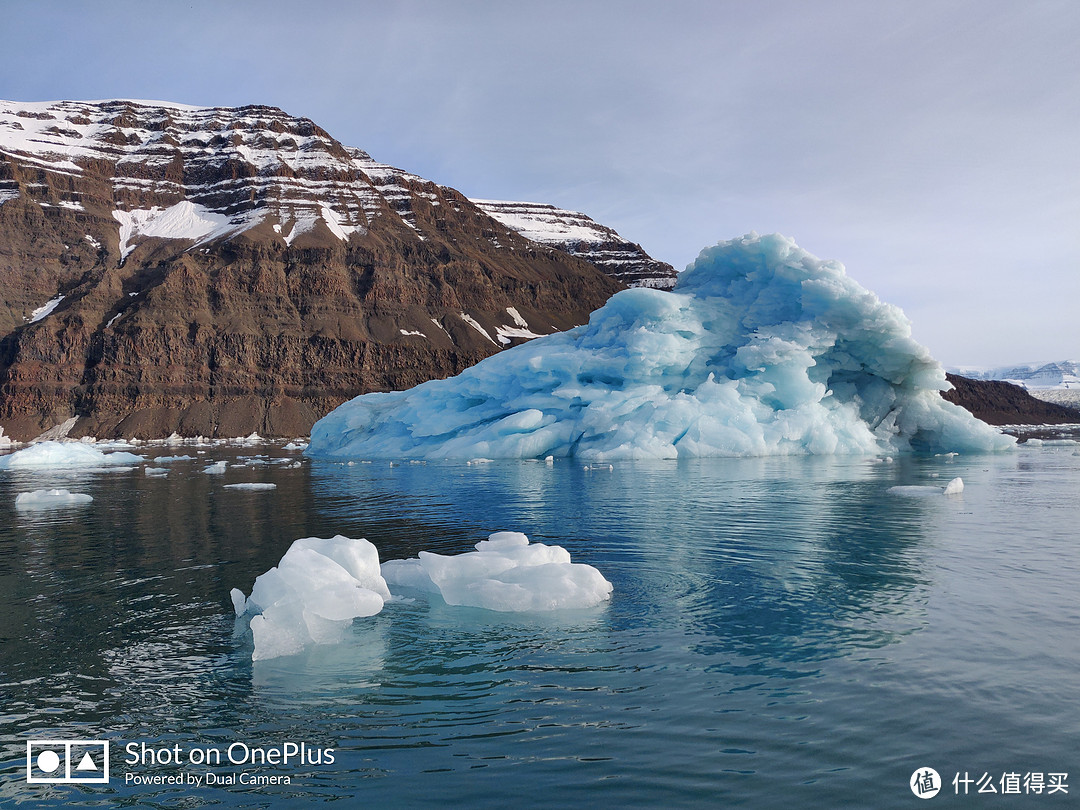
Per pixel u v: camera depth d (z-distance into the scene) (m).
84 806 5.49
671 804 5.16
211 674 7.98
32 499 25.41
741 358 39.88
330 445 55.16
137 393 129.88
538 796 5.32
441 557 11.72
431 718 6.70
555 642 8.75
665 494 23.28
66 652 8.80
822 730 6.25
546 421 42.12
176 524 19.23
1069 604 9.94
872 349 40.81
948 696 6.89
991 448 42.88
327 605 9.31
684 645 8.55
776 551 13.88
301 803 5.36
